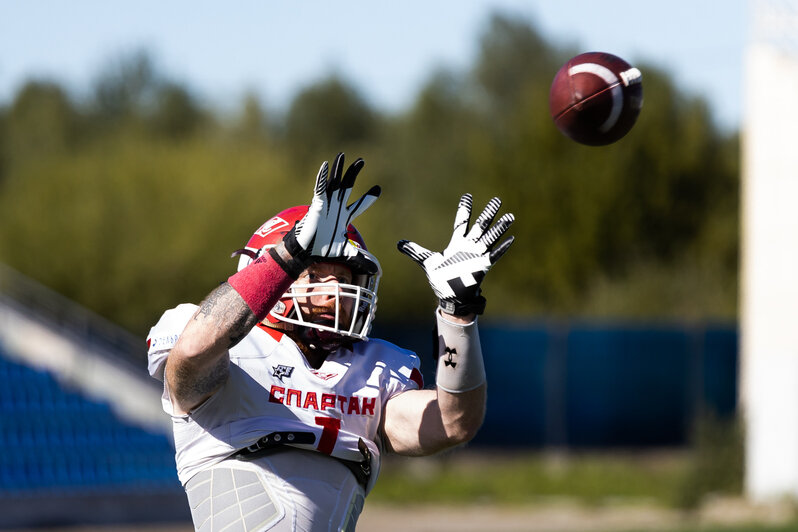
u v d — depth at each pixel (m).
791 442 48.75
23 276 81.56
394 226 96.88
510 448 76.69
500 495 59.91
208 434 10.95
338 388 11.22
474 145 113.19
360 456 11.26
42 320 63.34
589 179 106.25
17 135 158.50
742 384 54.03
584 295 105.81
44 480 49.91
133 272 81.75
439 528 49.47
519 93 182.12
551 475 64.81
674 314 97.06
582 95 12.85
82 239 82.19
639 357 78.62
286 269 9.98
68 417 56.62
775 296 49.69
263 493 10.80
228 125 158.25
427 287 87.56
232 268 83.81
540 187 107.12
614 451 77.00
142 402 60.59
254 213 86.25
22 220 83.94
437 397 11.40
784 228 49.22
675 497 53.53
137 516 49.12
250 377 10.95
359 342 11.77
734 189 109.94
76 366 61.19
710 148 110.56
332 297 11.05
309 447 10.94
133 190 85.06
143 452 54.62
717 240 107.50
